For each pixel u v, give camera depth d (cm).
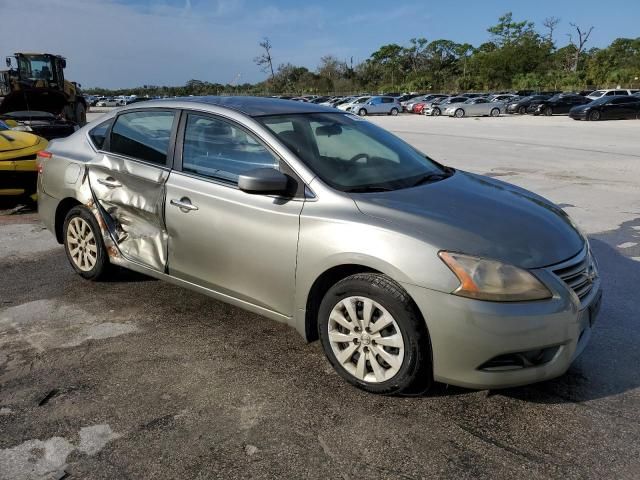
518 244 293
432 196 334
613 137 1916
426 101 4812
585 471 253
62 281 497
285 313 342
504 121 3089
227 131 374
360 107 4112
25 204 782
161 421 292
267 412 300
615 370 338
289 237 329
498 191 367
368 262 296
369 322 304
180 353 366
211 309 436
